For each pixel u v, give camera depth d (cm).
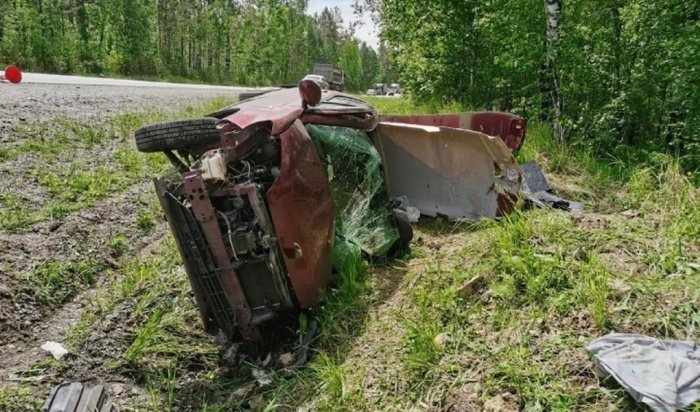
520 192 484
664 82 697
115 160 726
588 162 671
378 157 499
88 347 333
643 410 214
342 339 338
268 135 352
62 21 3878
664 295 284
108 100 1325
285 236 325
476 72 1213
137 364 324
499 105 1196
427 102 1369
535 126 840
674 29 654
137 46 4478
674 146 680
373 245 442
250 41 5666
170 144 328
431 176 522
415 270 411
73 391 240
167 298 393
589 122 779
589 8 816
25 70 3178
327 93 480
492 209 492
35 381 295
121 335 350
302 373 310
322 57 8462
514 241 381
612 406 220
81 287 414
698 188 466
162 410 292
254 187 312
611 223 404
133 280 415
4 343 328
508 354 269
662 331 260
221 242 307
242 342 353
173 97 1698
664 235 367
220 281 313
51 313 374
